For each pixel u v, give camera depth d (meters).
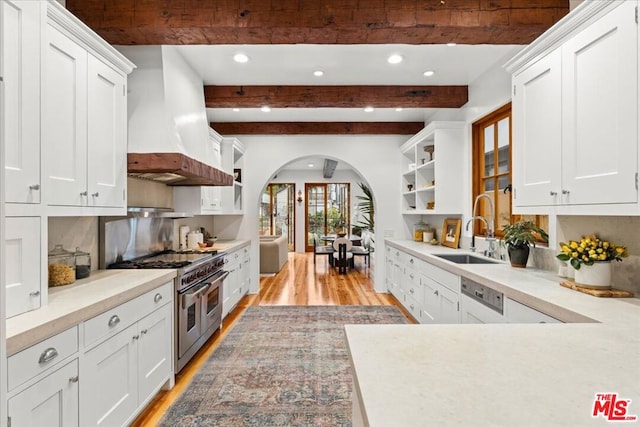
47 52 1.56
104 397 1.69
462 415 0.67
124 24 2.23
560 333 1.15
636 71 1.32
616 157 1.41
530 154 1.99
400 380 0.81
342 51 3.05
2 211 0.91
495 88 3.31
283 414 2.16
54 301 1.61
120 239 2.79
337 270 7.60
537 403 0.71
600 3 1.46
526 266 2.60
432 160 4.27
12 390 1.18
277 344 3.31
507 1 2.22
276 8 2.23
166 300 2.38
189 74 3.27
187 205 3.94
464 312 2.53
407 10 2.22
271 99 3.86
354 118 5.22
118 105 2.21
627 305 1.54
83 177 1.87
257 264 5.53
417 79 3.71
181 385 2.52
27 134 1.44
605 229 1.90
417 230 5.17
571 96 1.65
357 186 10.91
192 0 2.23
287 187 11.02
